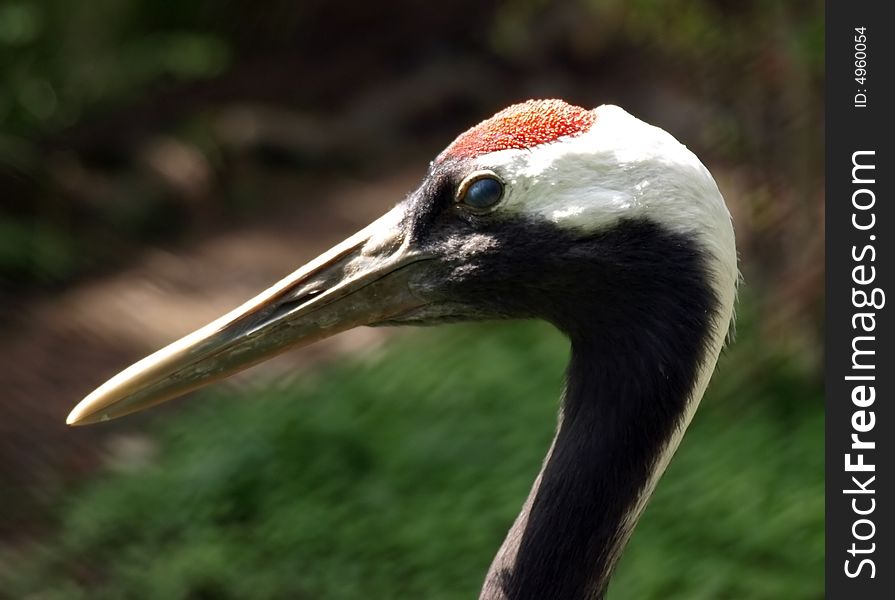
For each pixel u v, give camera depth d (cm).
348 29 2298
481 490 1092
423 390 1266
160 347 1458
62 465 1221
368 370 1346
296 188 1950
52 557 1079
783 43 1184
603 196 531
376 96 2214
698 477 1077
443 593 984
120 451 1240
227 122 2011
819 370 1209
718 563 976
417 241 571
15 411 1292
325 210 1888
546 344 1365
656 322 539
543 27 2278
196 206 1822
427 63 2306
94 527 1102
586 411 558
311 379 1355
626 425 549
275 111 2131
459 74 2275
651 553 988
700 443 1134
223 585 1020
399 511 1079
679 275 534
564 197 535
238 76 2144
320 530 1062
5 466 1208
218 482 1125
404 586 1002
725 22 1216
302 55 2248
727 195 1360
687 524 1017
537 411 1206
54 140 1816
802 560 970
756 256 1249
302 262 1709
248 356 587
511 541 567
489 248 551
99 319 1504
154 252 1706
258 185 1925
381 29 2317
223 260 1705
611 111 546
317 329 586
